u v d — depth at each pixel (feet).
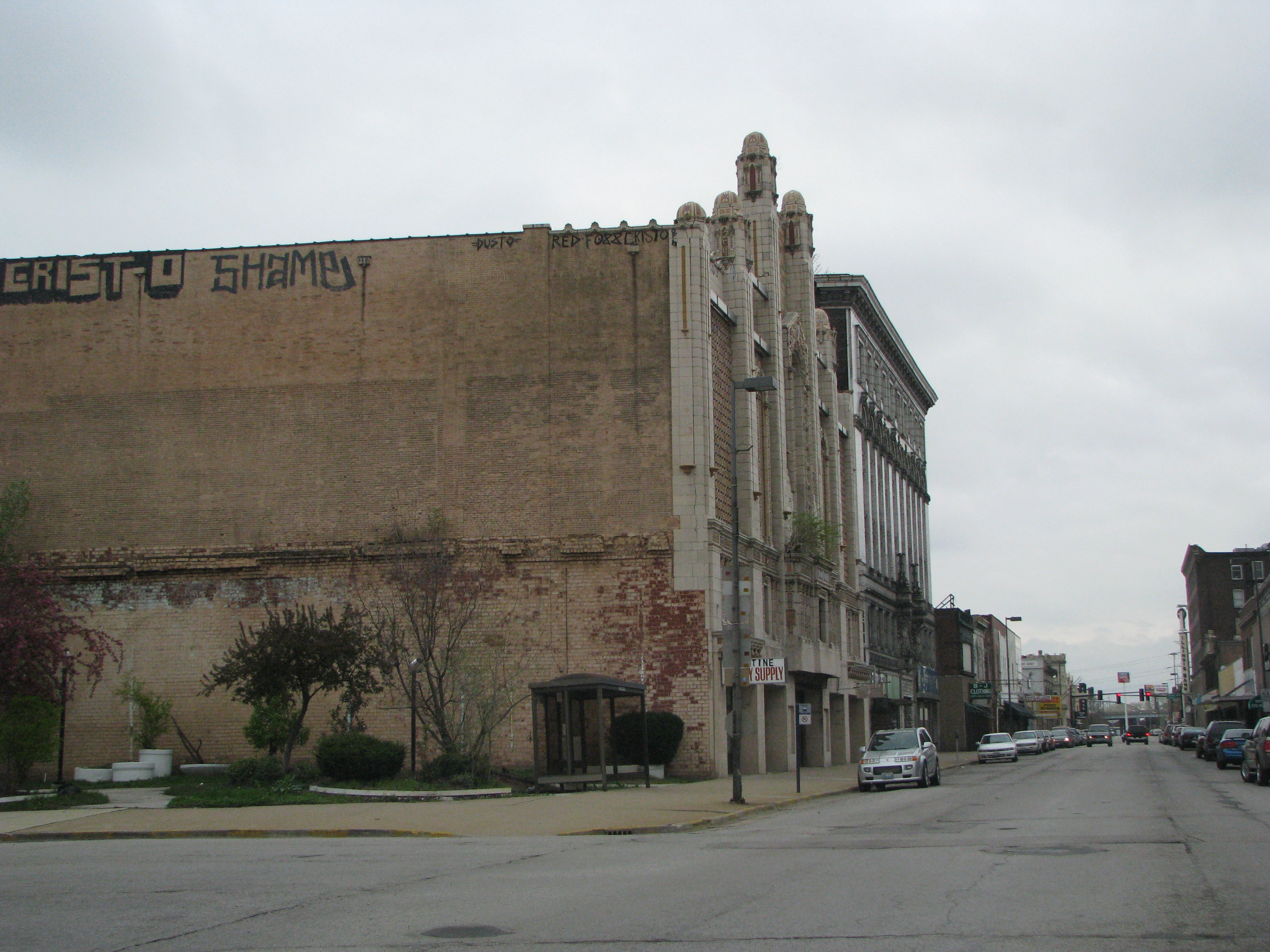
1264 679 289.53
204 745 128.06
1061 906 35.78
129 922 34.88
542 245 133.08
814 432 175.42
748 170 166.40
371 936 32.09
